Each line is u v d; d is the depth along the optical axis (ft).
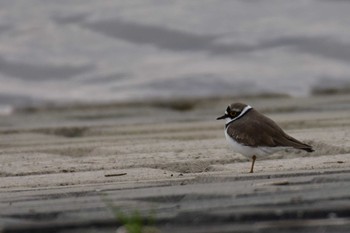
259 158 36.09
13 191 28.19
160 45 82.58
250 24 86.22
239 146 32.76
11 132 50.96
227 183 26.63
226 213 21.66
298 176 27.68
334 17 87.76
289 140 32.55
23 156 38.45
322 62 78.59
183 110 64.75
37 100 69.92
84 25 85.71
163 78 74.74
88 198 25.25
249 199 23.31
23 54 79.56
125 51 81.25
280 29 84.69
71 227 21.01
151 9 88.74
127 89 72.79
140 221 20.76
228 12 88.63
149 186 27.20
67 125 52.65
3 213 23.11
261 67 77.51
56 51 80.64
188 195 24.45
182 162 34.71
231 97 69.41
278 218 21.02
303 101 63.77
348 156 34.37
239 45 82.02
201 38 83.05
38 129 51.44
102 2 90.68
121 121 55.62
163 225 20.68
